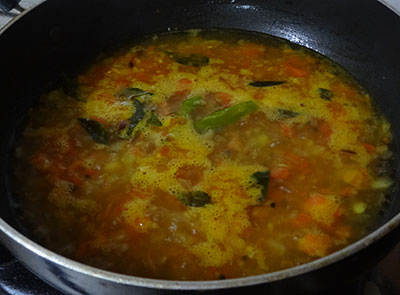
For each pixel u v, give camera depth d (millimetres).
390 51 268
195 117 257
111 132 251
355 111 264
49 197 224
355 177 232
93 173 233
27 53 264
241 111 257
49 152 244
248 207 217
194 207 216
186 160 236
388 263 221
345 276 167
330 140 248
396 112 260
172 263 199
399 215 162
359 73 285
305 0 295
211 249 202
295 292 158
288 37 312
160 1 306
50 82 280
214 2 313
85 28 292
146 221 212
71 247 205
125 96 271
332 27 295
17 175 234
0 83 249
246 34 316
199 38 314
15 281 200
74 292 175
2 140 247
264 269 197
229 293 148
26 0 332
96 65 294
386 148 246
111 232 210
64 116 261
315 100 269
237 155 239
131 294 154
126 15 303
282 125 254
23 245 159
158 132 250
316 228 212
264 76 285
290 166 235
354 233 212
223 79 282
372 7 268
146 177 229
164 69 290
